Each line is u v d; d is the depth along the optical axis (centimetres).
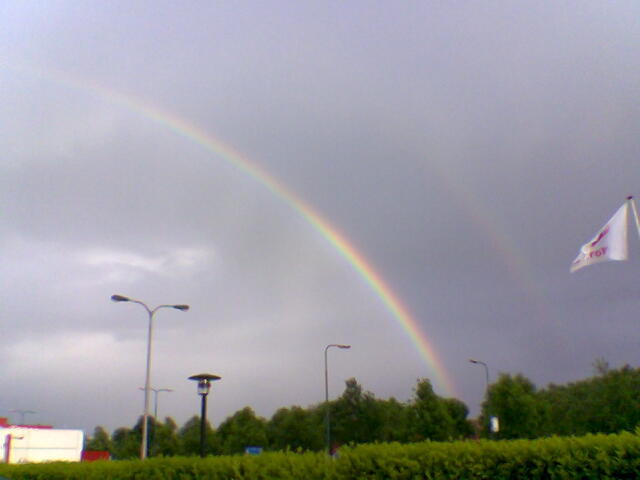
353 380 4003
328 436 3844
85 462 1603
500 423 3080
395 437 3366
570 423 2961
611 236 1605
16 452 3909
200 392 1727
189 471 1326
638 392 2669
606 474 1106
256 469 1270
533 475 1147
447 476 1180
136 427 5472
